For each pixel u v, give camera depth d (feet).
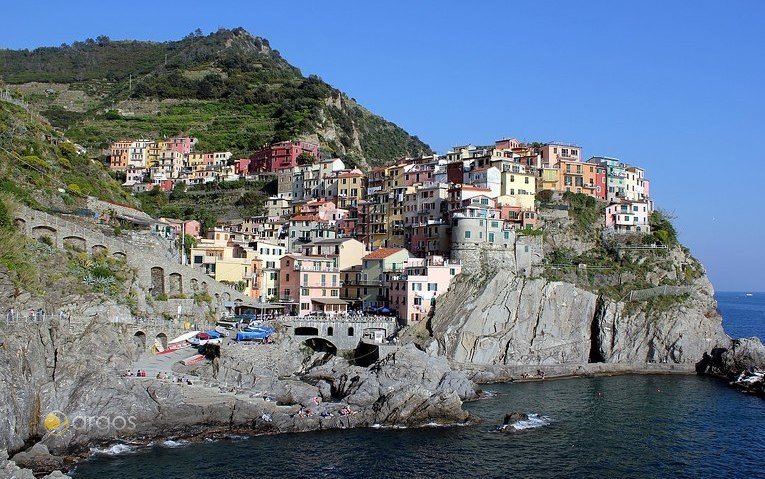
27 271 336.49
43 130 546.67
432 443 304.09
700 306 526.16
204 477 256.52
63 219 423.23
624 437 323.16
